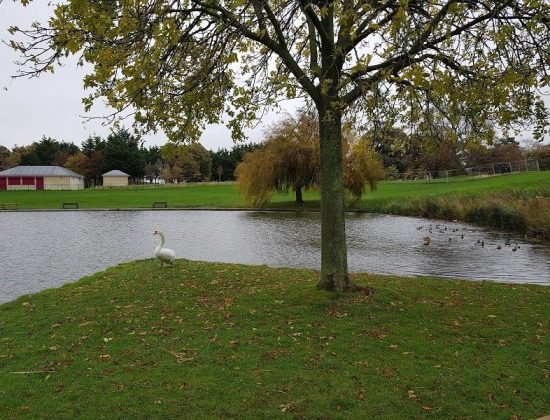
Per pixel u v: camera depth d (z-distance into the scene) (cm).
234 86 965
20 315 796
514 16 697
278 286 936
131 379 516
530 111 779
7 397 479
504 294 916
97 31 647
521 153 6731
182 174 10344
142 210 4697
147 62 675
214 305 805
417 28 641
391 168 6588
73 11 602
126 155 10138
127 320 734
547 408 450
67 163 10594
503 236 2295
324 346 609
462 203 3125
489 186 3775
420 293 895
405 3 540
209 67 849
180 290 927
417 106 830
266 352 590
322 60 782
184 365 553
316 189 4384
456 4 671
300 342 623
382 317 723
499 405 455
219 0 727
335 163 814
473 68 755
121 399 470
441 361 564
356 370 535
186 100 860
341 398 466
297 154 4175
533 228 2250
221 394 478
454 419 429
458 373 528
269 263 1695
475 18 739
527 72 731
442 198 3409
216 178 11750
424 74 585
